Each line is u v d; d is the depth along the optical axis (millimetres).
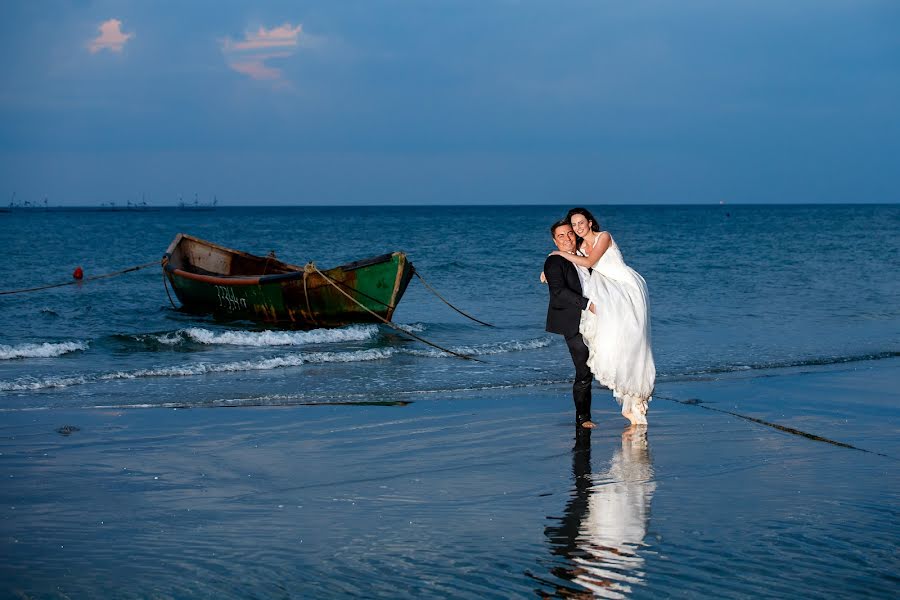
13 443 6590
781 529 4430
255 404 8328
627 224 87062
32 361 11508
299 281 15172
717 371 10195
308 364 11078
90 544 4266
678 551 4121
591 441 6633
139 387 9312
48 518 4691
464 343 13203
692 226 79312
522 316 16781
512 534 4402
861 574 3818
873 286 22031
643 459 6027
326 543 4273
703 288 21906
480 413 7836
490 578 3805
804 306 17656
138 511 4836
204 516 4738
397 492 5227
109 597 3605
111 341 12758
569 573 3854
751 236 56000
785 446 6371
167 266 17953
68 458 6117
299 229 73000
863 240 48875
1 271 29438
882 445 6391
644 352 6957
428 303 19016
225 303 16688
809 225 79438
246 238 56156
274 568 3932
